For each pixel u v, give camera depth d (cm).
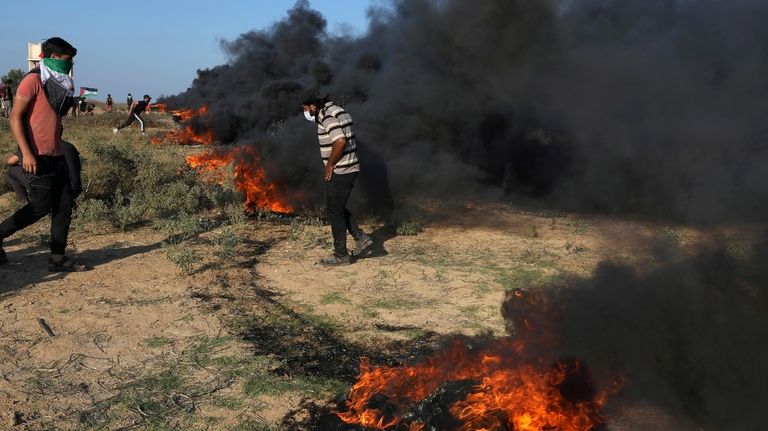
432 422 324
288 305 543
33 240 704
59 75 565
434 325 505
